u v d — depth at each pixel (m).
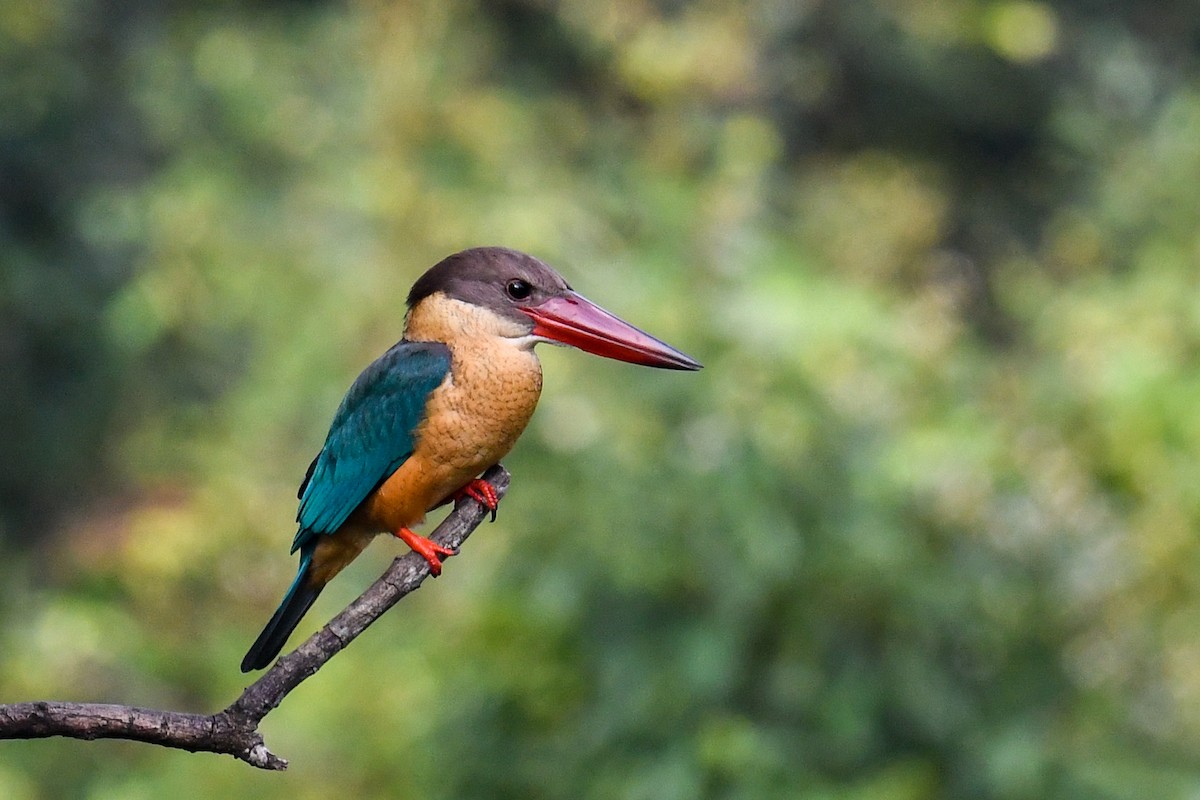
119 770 13.01
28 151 18.48
